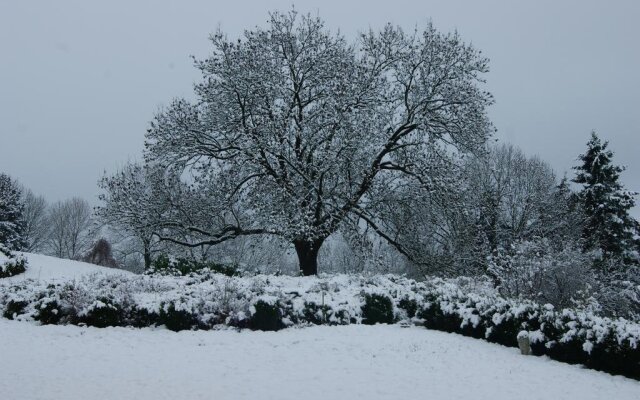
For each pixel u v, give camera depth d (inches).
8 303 429.1
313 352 360.8
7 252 699.4
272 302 431.5
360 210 794.2
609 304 732.7
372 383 293.6
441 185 747.4
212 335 400.5
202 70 778.8
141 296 455.5
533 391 289.3
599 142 1325.0
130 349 352.5
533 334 378.9
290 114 783.1
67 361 315.9
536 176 1396.4
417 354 362.9
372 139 766.5
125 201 760.3
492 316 414.0
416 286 542.3
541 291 562.9
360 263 803.4
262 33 807.7
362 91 783.1
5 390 255.3
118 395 255.9
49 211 2279.8
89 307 409.7
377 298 483.5
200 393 265.1
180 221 775.7
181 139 765.3
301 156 781.9
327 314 462.3
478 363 346.6
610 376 330.3
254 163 762.8
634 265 1180.5
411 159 788.6
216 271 636.7
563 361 361.4
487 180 1325.0
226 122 784.3
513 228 1296.8
